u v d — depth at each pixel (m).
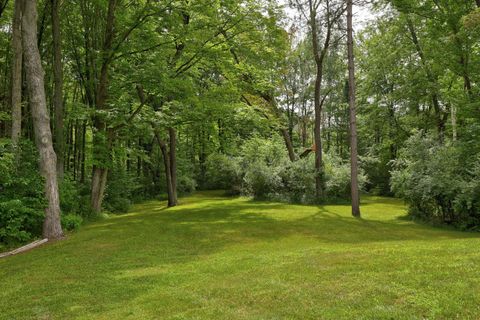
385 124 26.58
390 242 9.13
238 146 30.78
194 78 21.30
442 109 23.45
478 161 12.20
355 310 4.23
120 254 8.55
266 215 15.09
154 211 18.88
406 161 14.87
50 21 17.73
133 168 31.34
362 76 28.12
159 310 4.88
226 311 4.63
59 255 8.55
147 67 14.95
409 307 4.18
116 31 15.79
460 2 16.95
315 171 20.52
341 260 6.65
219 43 17.50
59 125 14.59
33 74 10.60
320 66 19.88
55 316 4.94
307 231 11.41
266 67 21.30
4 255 8.94
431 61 20.12
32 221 10.31
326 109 39.53
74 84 24.83
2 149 10.47
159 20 15.80
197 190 34.34
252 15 17.20
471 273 5.13
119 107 15.84
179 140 32.75
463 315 3.86
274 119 21.70
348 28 15.07
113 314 4.86
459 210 11.98
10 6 17.78
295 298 4.83
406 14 19.12
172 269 7.08
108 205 19.39
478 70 16.38
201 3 15.88
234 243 9.73
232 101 20.22
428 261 6.01
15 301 5.59
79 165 27.52
